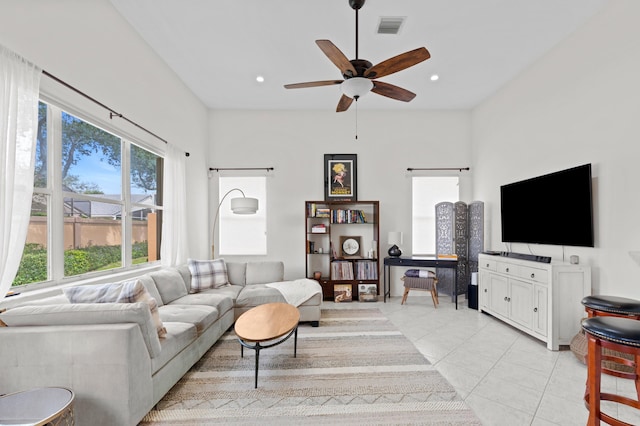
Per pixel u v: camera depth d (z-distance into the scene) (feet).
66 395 4.87
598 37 9.52
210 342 9.21
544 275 9.78
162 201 12.85
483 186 16.21
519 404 6.60
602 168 9.43
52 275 7.55
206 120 16.93
